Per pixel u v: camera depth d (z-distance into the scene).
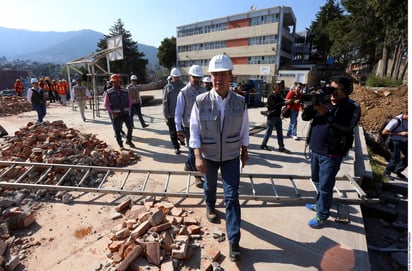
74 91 8.98
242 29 39.78
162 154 5.37
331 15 47.00
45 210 3.02
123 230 2.42
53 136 5.04
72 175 3.81
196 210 3.08
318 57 47.09
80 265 2.13
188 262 2.19
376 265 3.20
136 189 3.61
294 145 6.26
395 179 5.50
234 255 2.20
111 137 6.78
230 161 2.42
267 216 3.00
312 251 2.39
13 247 2.35
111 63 48.44
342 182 3.94
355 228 2.77
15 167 3.71
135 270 2.06
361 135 7.71
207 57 46.00
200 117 2.30
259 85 17.38
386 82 14.68
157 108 13.59
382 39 20.67
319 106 2.51
